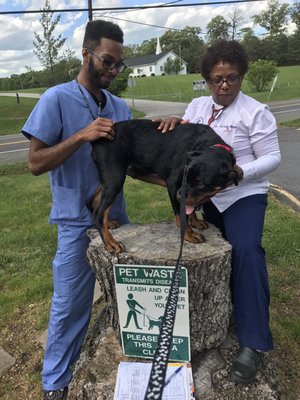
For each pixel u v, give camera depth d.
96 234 2.58
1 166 10.52
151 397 1.02
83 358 2.72
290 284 3.81
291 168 8.17
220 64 2.35
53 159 2.35
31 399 2.85
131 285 2.29
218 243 2.39
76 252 2.66
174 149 2.24
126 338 2.43
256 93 31.89
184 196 2.01
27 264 4.61
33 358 3.17
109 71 2.45
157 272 2.21
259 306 2.31
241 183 2.45
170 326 1.34
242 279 2.32
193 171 1.99
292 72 50.59
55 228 5.57
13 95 44.44
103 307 3.35
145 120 2.37
